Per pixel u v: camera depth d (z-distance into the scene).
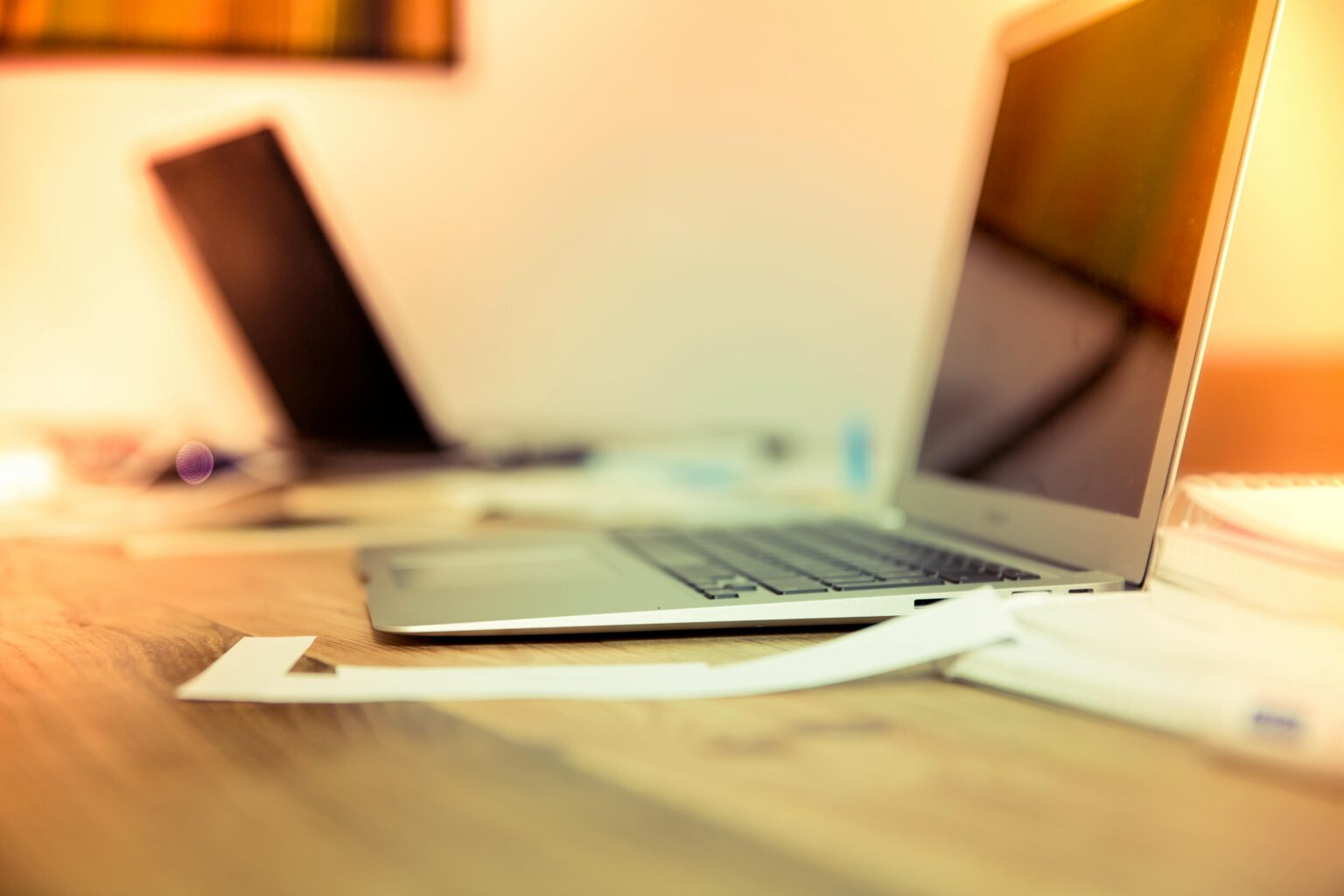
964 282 0.84
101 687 0.43
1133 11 0.66
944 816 0.29
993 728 0.38
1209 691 0.36
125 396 1.49
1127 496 0.57
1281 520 0.45
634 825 0.29
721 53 1.56
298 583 0.71
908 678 0.45
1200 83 0.58
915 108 1.60
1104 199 0.65
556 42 1.53
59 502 1.14
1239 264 0.99
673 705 0.40
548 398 1.58
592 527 0.97
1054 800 0.31
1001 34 0.86
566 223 1.56
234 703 0.41
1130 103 0.65
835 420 1.63
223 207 1.22
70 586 0.70
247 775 0.33
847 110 1.59
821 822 0.29
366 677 0.43
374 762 0.34
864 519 0.98
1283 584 0.43
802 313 1.62
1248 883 0.25
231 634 0.54
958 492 0.78
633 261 1.57
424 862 0.26
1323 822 0.29
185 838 0.28
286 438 1.34
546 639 0.51
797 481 1.41
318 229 1.20
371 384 1.25
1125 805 0.30
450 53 1.49
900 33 1.59
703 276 1.59
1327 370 1.01
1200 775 0.33
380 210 1.51
